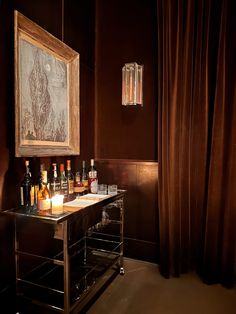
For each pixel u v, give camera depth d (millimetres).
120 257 2227
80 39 2334
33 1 1723
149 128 2428
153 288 1991
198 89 2125
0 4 1458
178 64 2102
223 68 1992
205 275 2080
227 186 2027
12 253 1600
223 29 1976
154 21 2373
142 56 2430
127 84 2346
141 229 2475
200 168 2154
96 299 1819
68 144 2109
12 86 1565
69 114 2119
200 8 2053
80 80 2348
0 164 1486
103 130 2625
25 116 1623
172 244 2164
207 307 1755
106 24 2576
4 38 1498
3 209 1517
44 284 1835
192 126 2172
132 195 2504
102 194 2082
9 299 1578
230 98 2016
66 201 1801
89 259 2326
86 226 2340
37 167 1795
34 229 1773
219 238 2092
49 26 1895
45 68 1812
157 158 2396
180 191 2168
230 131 2018
